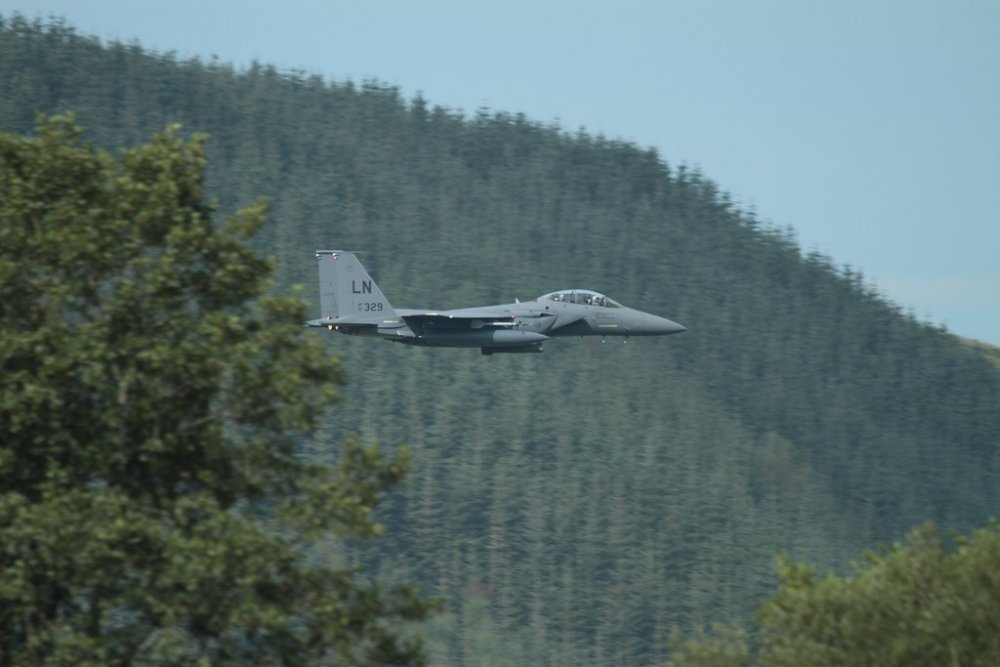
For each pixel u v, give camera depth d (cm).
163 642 6300
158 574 6444
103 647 6175
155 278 7000
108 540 6259
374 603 7006
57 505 6316
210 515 6712
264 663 6656
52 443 6744
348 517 6869
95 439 6875
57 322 6988
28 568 6306
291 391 7056
